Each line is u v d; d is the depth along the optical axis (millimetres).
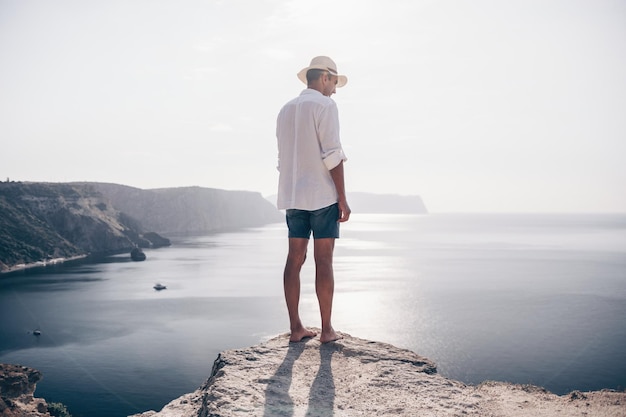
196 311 86750
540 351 63344
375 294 105562
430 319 81750
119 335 70375
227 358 3426
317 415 2482
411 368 3279
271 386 2865
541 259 183375
